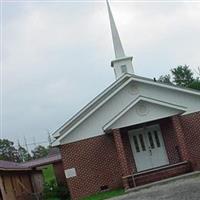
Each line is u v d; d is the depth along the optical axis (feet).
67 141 81.10
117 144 76.84
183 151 77.92
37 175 137.49
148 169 80.59
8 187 88.43
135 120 78.07
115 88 84.12
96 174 80.38
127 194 67.51
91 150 81.10
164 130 83.61
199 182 60.08
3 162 106.93
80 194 79.56
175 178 70.64
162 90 85.20
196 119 84.74
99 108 82.79
